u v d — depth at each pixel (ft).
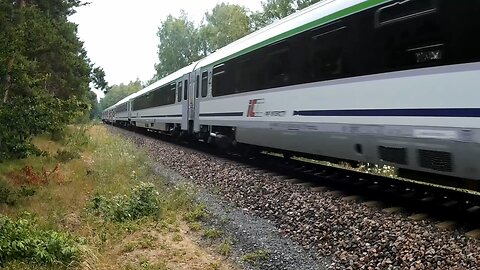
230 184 31.91
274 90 34.27
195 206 26.55
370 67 23.56
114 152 52.11
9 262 16.55
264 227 22.02
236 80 42.39
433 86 19.66
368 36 23.76
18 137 28.50
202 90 53.93
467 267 15.10
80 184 33.78
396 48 21.85
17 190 29.96
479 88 17.62
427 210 21.61
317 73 28.40
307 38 29.71
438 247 16.65
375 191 25.46
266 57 35.94
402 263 15.90
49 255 17.04
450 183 22.24
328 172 33.60
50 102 30.63
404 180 29.01
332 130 26.76
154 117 91.61
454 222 19.40
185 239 21.01
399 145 21.79
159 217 24.22
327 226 20.52
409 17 21.08
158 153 55.88
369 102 23.58
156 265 17.28
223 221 23.07
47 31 42.80
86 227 22.47
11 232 18.15
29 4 52.31
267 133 35.78
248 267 17.40
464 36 18.38
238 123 41.57
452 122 18.70
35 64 39.83
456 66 18.61
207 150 57.21
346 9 25.62
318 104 28.25
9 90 30.94
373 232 18.90
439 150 19.60
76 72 74.79
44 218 23.97
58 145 59.57
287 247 19.08
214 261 18.04
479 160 17.98
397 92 21.67
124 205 25.07
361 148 24.82
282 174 33.81
